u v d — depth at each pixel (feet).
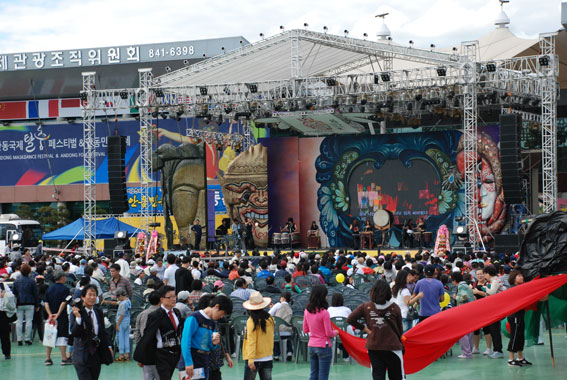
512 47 133.39
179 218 140.05
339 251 82.33
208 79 125.49
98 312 36.32
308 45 120.78
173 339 33.45
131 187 177.27
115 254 121.08
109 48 175.52
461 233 111.04
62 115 186.80
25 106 188.55
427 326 38.32
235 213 138.92
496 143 125.29
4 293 53.83
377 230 134.62
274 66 127.13
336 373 47.44
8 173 189.88
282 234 135.33
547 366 48.37
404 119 133.69
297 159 140.67
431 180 132.26
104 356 36.27
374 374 34.19
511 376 45.29
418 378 45.06
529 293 38.78
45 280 64.03
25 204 192.75
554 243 38.88
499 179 124.98
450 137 130.82
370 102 116.06
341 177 138.51
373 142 136.56
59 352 58.13
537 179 133.28
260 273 67.21
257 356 34.24
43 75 179.93
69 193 186.80
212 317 32.63
